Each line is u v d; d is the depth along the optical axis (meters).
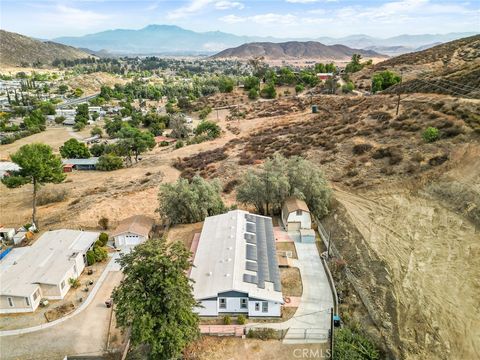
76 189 65.00
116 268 37.75
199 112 133.00
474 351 22.62
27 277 32.91
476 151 42.53
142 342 23.61
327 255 36.78
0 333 28.83
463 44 120.81
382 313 27.03
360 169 49.56
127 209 51.94
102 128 136.88
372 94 93.38
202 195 46.53
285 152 62.91
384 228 36.91
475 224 34.16
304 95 124.69
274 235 39.31
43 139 119.44
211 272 31.70
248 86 149.25
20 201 60.31
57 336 28.41
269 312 29.14
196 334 24.23
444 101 58.03
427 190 40.94
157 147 104.00
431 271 29.70
